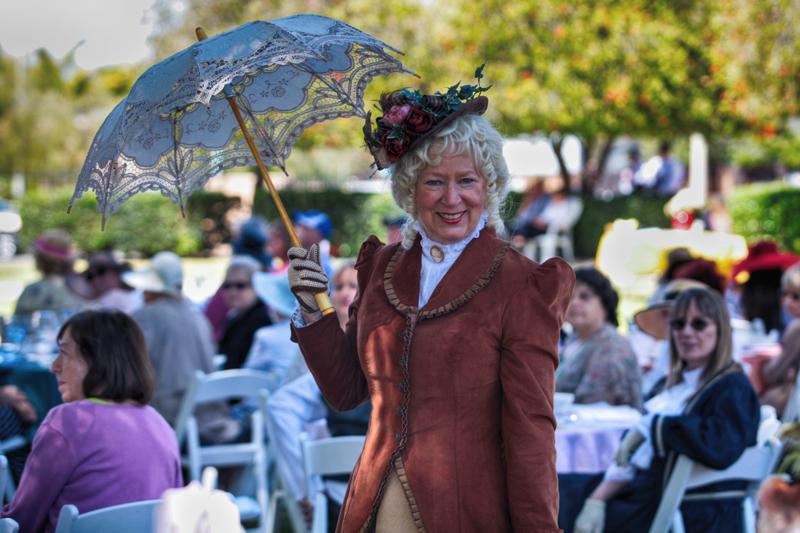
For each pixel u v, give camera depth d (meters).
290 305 9.52
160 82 3.57
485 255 3.49
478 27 21.83
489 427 3.39
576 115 21.95
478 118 3.52
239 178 39.25
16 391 7.47
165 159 4.09
